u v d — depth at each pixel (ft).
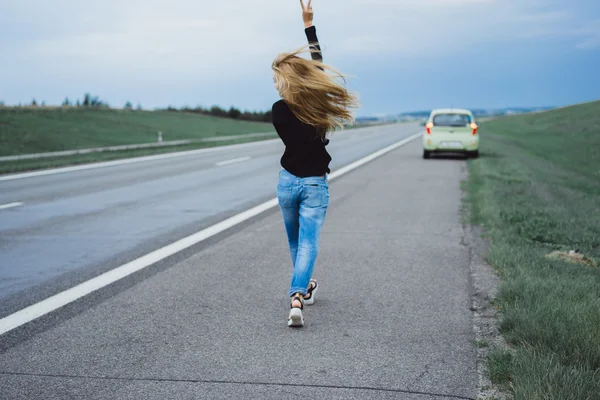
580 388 9.32
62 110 139.54
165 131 130.72
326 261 20.49
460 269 19.13
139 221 29.48
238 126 175.22
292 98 12.94
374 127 256.93
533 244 22.11
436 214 30.45
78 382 10.85
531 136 141.79
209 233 25.98
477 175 47.24
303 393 10.26
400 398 10.02
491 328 13.50
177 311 15.16
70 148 86.02
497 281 17.51
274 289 17.16
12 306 15.83
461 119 68.18
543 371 10.05
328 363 11.62
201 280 18.22
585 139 118.42
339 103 13.08
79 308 15.53
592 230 25.36
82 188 43.88
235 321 14.33
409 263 20.07
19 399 10.15
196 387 10.57
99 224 28.73
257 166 61.77
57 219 30.35
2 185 46.24
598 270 18.07
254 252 22.11
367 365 11.49
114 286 17.67
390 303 15.61
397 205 33.76
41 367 11.59
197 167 61.00
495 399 9.86
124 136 110.83
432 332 13.34
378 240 23.98
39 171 57.57
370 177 49.37
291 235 14.97
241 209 32.91
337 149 91.04
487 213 28.50
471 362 11.58
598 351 10.75
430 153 70.03
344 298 16.14
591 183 53.42
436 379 10.78
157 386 10.64
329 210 32.14
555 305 13.50
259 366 11.51
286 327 13.85
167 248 23.03
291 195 13.96
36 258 21.71
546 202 33.06
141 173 55.11
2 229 27.68
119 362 11.81
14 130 95.76
